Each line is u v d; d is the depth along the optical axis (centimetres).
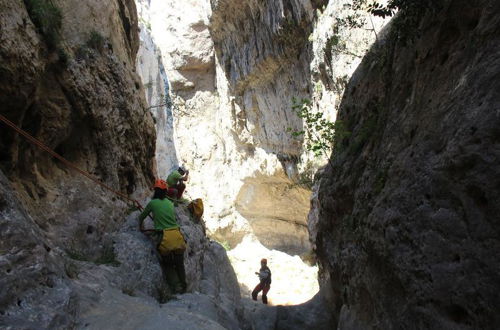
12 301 299
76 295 351
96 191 575
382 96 541
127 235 552
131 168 707
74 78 572
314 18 1381
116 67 696
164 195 576
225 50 2162
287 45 1586
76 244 497
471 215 295
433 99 382
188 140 2506
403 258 369
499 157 276
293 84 1670
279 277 1755
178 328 365
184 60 2508
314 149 639
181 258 556
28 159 497
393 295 403
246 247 2172
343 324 553
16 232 325
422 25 439
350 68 1088
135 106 746
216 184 2361
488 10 334
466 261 297
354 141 599
